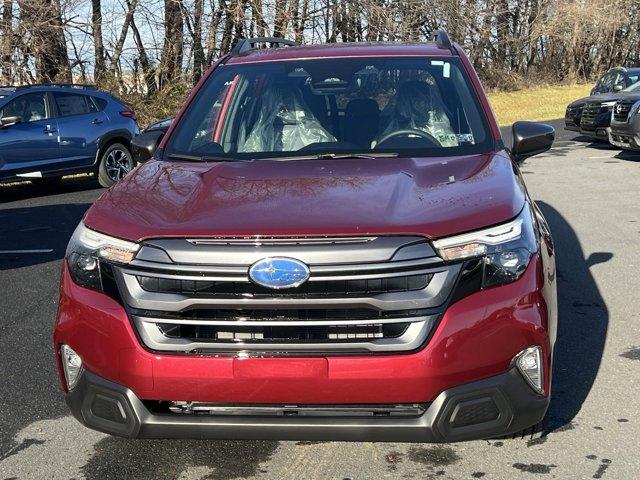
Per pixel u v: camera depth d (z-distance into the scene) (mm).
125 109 13758
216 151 4250
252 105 4516
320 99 4449
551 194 10820
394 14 27031
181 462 3580
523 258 3100
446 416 2955
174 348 2994
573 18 44344
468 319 2949
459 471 3418
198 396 3004
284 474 3441
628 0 49062
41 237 9031
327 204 3189
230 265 2965
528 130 4348
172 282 3012
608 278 6484
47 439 3848
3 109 11961
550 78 44750
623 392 4203
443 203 3189
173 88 23109
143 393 3043
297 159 4004
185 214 3197
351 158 3992
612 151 15555
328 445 3705
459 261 2982
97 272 3182
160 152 4312
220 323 2971
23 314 5988
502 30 40219
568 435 3721
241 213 3148
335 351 2934
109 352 3080
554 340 3268
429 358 2904
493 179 3494
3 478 3469
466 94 4402
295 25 24938
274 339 2965
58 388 4504
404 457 3564
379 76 4562
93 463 3592
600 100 15906
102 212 3371
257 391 2965
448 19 30094
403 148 4094
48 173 12430
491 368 2977
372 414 3014
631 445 3602
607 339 5039
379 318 2926
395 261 2936
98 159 13180
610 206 9719
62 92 12852
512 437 3684
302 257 2936
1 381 4613
